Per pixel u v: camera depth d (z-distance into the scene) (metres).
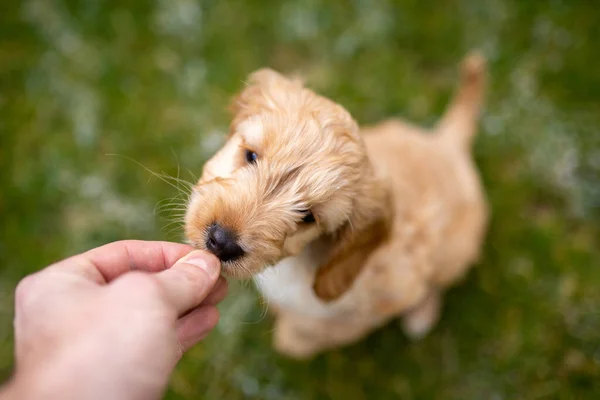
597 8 0.62
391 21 0.62
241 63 0.59
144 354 0.24
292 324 0.45
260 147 0.33
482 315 0.52
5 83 0.56
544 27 0.61
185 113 0.56
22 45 0.57
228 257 0.30
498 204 0.56
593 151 0.57
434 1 0.63
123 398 0.23
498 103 0.60
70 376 0.23
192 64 0.58
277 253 0.32
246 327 0.50
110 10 0.59
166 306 0.25
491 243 0.54
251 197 0.31
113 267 0.29
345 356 0.51
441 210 0.42
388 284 0.40
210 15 0.60
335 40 0.61
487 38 0.62
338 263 0.35
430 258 0.42
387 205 0.36
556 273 0.53
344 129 0.34
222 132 0.54
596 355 0.50
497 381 0.50
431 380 0.51
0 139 0.54
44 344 0.24
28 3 0.57
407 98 0.59
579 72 0.60
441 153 0.45
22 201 0.52
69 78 0.56
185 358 0.49
